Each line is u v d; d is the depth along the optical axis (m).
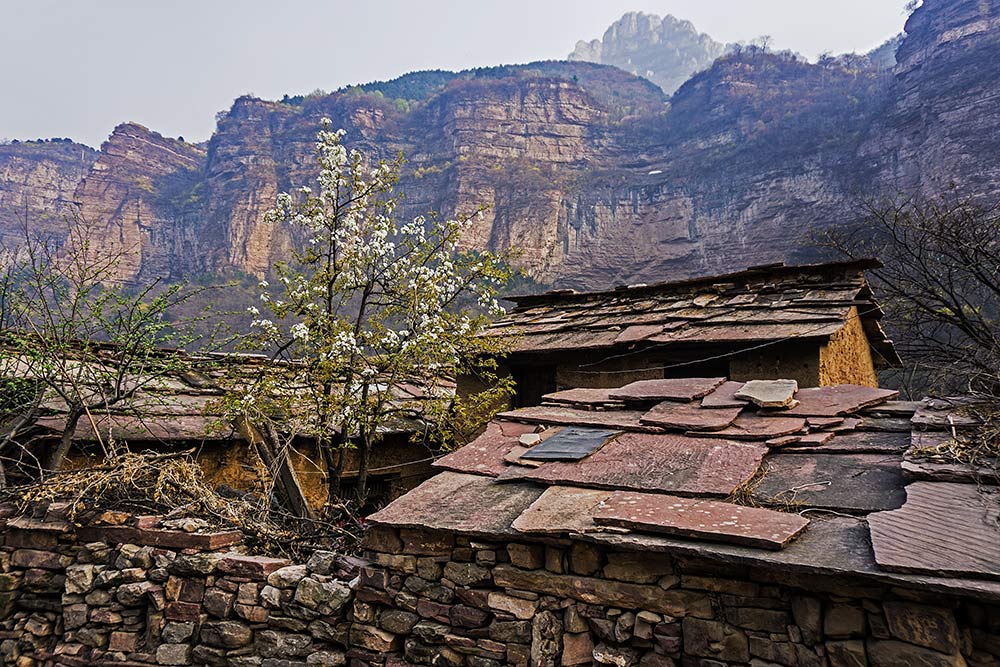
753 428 3.82
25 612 4.83
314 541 4.95
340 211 7.24
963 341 12.36
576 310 9.55
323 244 7.18
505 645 3.29
